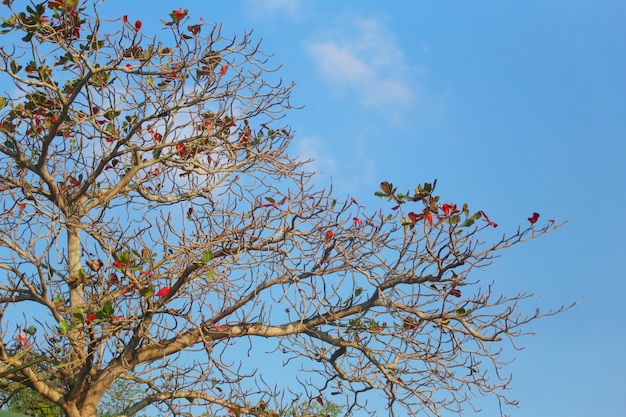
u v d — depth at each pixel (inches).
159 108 339.0
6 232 299.9
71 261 334.6
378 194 302.2
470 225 294.0
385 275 314.3
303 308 302.7
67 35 331.0
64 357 292.5
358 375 330.6
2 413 231.5
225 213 312.7
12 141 341.4
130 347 305.7
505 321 310.2
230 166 379.9
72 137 366.0
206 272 296.5
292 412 328.5
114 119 348.2
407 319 322.0
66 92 355.3
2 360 280.2
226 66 353.1
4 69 323.6
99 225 318.3
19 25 317.4
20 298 331.3
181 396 317.1
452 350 318.0
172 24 332.8
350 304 325.7
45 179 343.0
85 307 297.6
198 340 311.7
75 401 304.0
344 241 313.4
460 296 311.3
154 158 359.9
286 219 306.8
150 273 297.7
